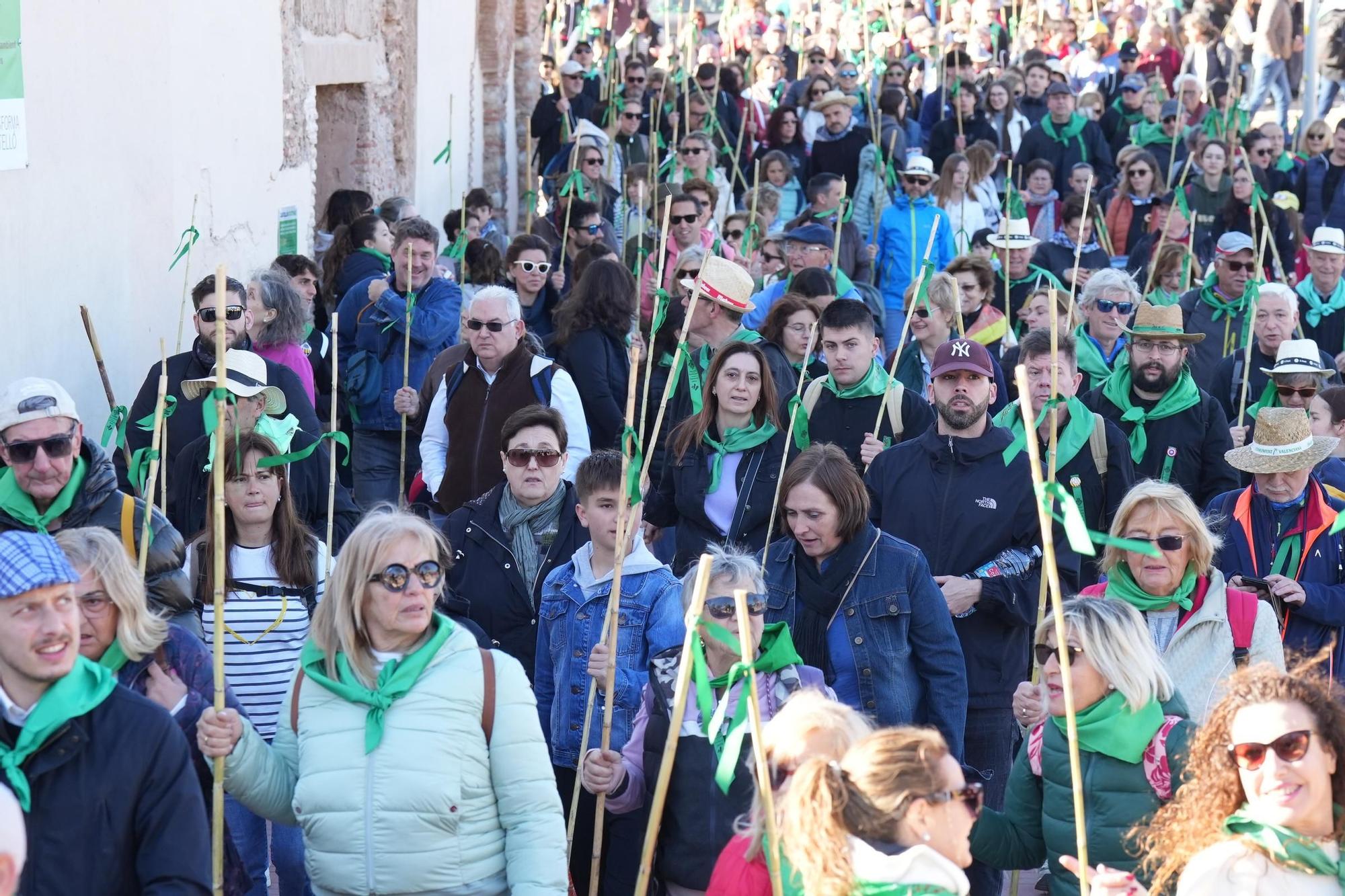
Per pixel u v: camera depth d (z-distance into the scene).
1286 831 3.60
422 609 4.12
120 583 4.16
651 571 5.30
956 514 5.97
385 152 13.80
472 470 7.28
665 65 21.34
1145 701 4.17
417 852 4.02
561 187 13.92
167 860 3.62
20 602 3.54
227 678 5.22
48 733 3.56
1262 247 9.22
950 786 3.43
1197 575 5.16
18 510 5.12
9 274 7.20
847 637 5.29
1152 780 4.16
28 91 7.34
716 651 4.58
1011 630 5.93
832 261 10.88
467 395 7.41
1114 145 18.45
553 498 5.79
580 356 8.09
